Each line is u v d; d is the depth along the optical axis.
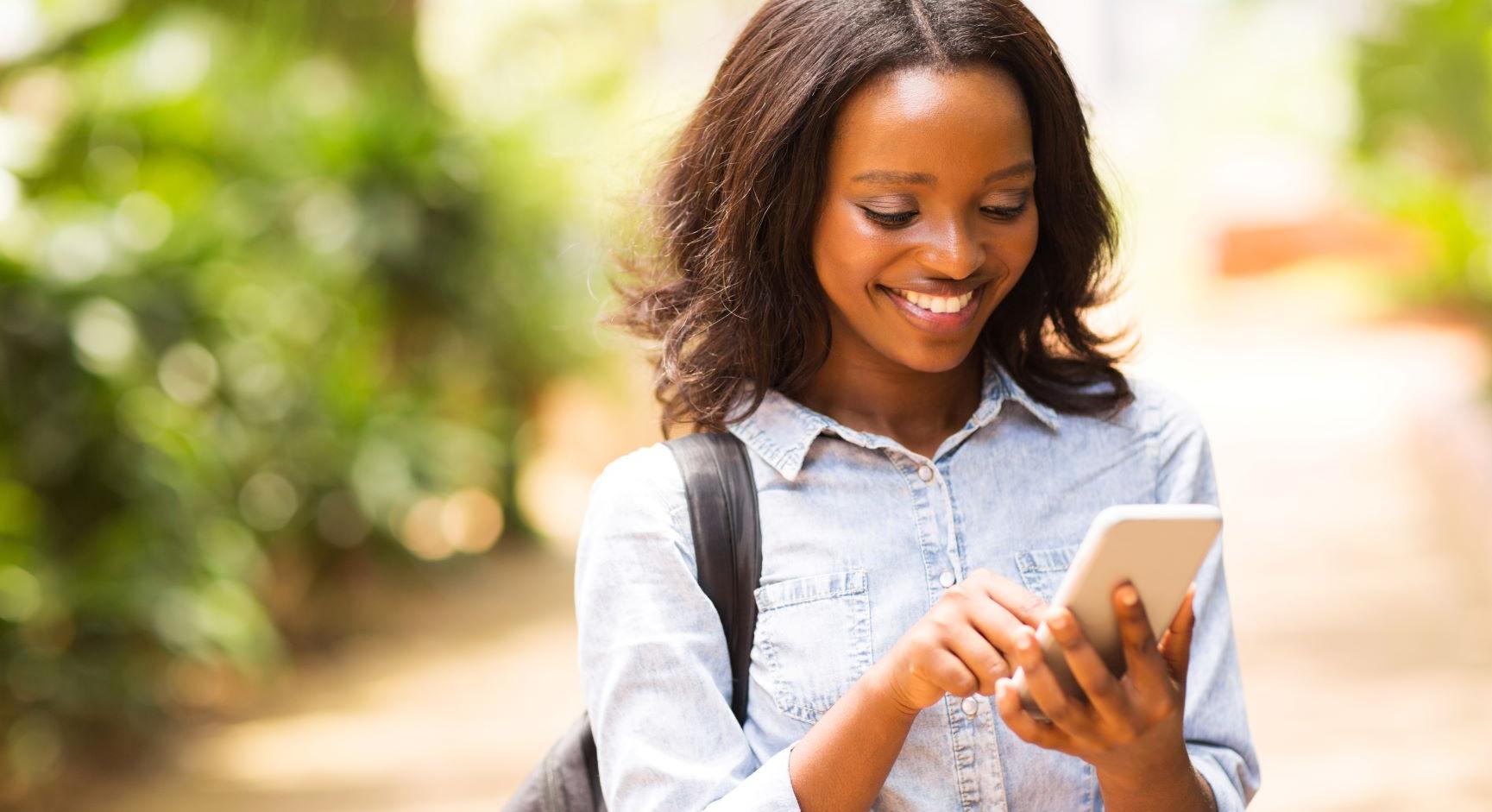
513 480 8.92
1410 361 13.81
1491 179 13.94
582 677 1.64
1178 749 1.31
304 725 5.63
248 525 6.10
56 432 4.88
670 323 1.76
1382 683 5.40
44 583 4.77
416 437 7.47
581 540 1.67
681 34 12.56
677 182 1.76
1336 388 12.78
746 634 1.60
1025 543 1.63
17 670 4.70
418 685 6.15
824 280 1.61
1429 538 7.67
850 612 1.58
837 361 1.70
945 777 1.55
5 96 6.25
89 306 4.90
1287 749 4.77
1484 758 4.59
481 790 4.79
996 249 1.56
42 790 4.86
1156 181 20.98
